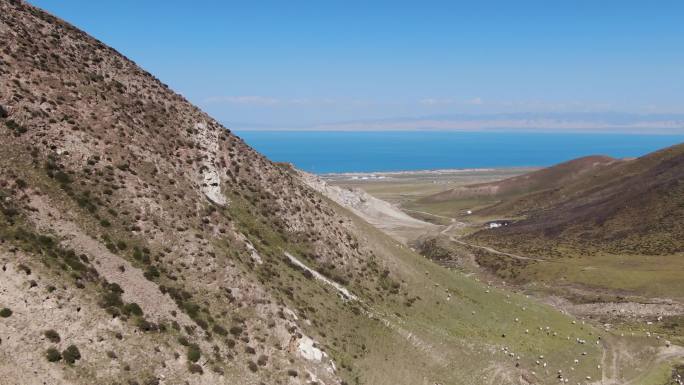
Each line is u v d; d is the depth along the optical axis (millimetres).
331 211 73250
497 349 59844
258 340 41312
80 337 31406
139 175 49344
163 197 49031
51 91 50188
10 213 36250
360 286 62219
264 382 37938
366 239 72375
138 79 65062
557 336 68500
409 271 71250
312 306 51531
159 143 57812
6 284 31141
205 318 40031
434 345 55625
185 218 48781
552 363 60875
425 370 50844
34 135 44344
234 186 63281
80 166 45344
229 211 58969
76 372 29641
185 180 55062
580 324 76250
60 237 37625
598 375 60844
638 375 62094
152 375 32625
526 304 77812
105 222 42031
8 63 48938
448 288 72562
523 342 64188
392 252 74750
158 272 41250
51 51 55906
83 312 32781
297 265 57719
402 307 62469
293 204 67500
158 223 45531
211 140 66500
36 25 58000
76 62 58281
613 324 83875
